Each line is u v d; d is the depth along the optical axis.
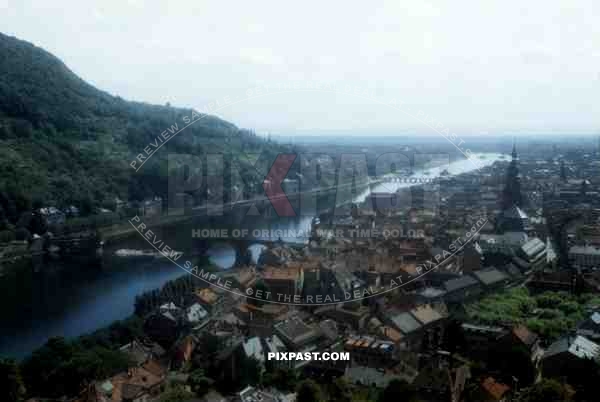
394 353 165.38
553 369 145.88
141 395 156.00
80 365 161.12
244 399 142.88
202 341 188.62
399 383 133.25
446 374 134.50
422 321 189.38
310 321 199.25
